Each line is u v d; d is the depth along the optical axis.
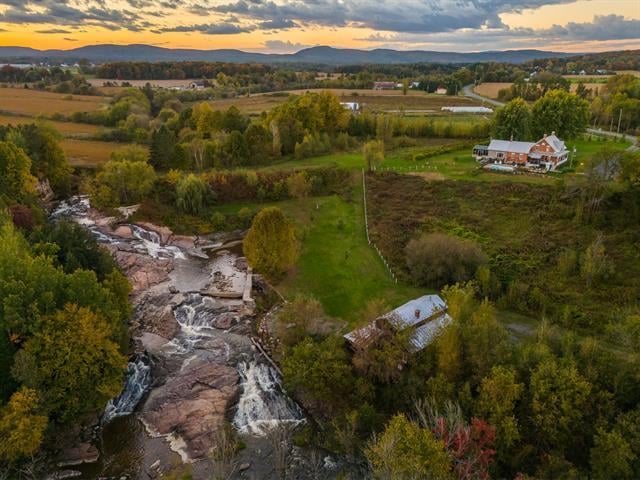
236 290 72.56
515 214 82.81
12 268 46.94
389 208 93.44
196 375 54.62
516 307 60.09
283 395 52.91
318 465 44.12
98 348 46.00
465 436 35.62
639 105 139.12
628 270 63.94
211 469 43.47
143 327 63.47
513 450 39.97
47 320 44.62
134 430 48.12
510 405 40.12
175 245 89.00
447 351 44.81
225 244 91.88
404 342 48.56
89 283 49.50
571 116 120.25
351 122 146.75
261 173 107.81
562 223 76.88
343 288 69.38
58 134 112.12
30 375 41.19
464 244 69.75
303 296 61.22
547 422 39.31
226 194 103.56
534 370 42.53
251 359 58.09
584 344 44.47
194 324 65.06
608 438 36.31
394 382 47.12
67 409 44.62
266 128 128.00
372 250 80.69
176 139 137.38
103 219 93.00
